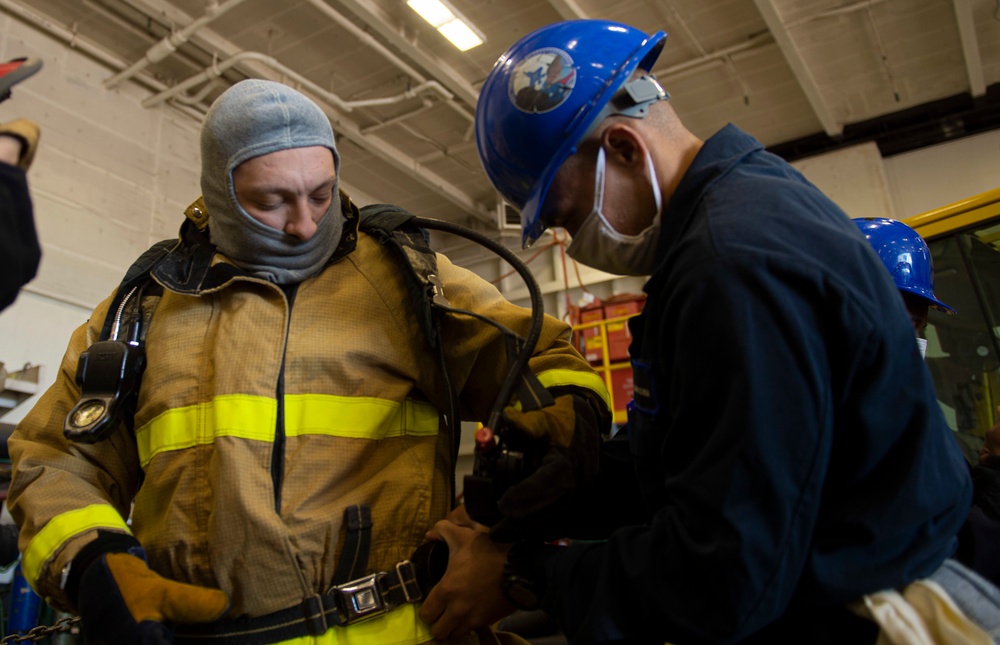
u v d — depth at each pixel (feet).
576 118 2.90
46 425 3.64
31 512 3.21
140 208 14.42
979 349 6.89
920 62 15.10
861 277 2.27
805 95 16.17
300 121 3.46
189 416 3.34
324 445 3.27
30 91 13.07
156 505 3.32
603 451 3.73
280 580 3.04
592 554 2.63
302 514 3.13
